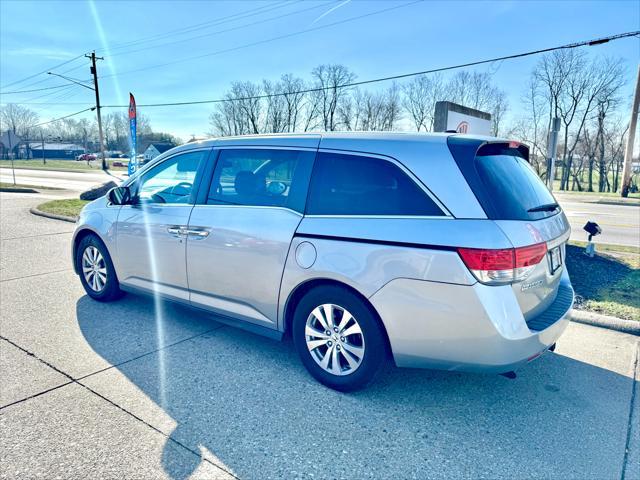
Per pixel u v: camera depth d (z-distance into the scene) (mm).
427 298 2525
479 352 2475
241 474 2197
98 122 38219
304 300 3027
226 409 2756
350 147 2961
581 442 2525
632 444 2516
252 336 3900
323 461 2312
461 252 2426
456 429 2625
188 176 3787
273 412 2738
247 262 3262
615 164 43906
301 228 2996
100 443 2389
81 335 3824
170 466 2232
